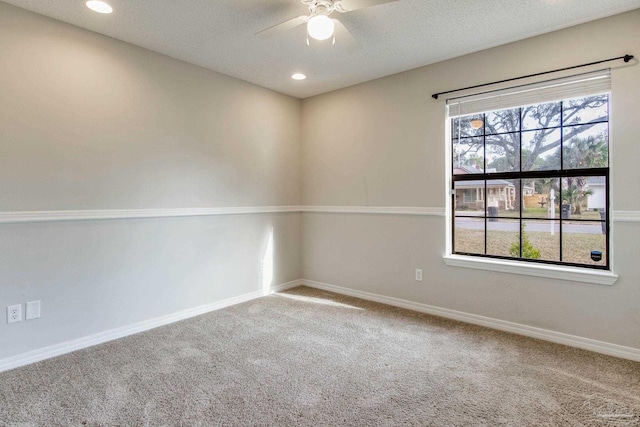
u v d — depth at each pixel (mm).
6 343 2379
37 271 2510
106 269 2852
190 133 3393
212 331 3020
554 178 2865
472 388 2117
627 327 2498
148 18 2553
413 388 2119
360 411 1896
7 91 2369
